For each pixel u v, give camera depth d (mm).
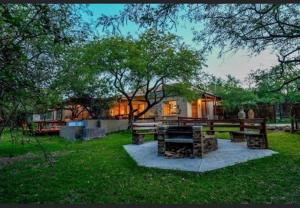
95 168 7715
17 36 4363
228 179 6266
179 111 25250
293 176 6348
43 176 6965
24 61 4887
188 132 8648
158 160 8297
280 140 12102
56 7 4883
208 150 9195
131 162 8359
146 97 19766
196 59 17438
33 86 5219
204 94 24734
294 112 15078
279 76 7207
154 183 6094
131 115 19953
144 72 17625
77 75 15930
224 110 26844
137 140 12234
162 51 18047
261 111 24484
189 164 7578
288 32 6098
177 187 5781
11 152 11383
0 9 3816
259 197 5121
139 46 17906
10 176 7090
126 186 5934
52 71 6984
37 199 5262
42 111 6555
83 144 13562
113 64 17875
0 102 4965
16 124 5445
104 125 19094
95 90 20578
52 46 6383
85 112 27531
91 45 16984
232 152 9195
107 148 11570
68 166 8094
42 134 18469
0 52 4285
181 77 18625
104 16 4453
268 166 7320
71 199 5238
